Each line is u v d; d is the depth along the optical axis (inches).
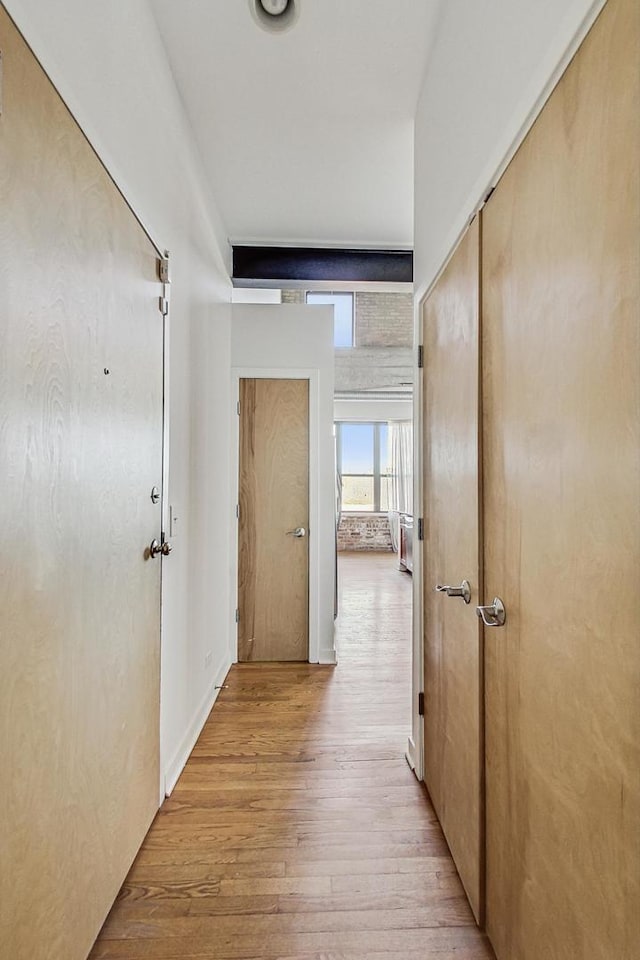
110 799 55.2
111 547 55.9
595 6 32.7
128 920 55.0
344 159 104.3
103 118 54.1
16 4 37.4
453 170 64.9
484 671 54.1
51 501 42.9
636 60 28.8
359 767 85.5
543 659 40.6
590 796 33.9
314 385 141.0
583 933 34.7
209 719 103.2
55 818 43.4
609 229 31.5
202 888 59.5
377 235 135.9
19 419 38.2
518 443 45.4
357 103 88.3
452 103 65.4
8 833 36.8
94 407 51.5
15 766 37.6
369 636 163.8
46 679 42.0
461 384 61.8
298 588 140.7
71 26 46.7
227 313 132.7
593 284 33.3
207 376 108.0
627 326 29.8
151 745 69.6
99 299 52.8
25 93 38.8
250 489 140.6
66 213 45.6
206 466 106.4
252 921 55.2
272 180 111.2
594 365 33.3
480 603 54.7
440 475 72.1
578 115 35.0
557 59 37.3
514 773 46.3
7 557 36.8
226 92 86.1
